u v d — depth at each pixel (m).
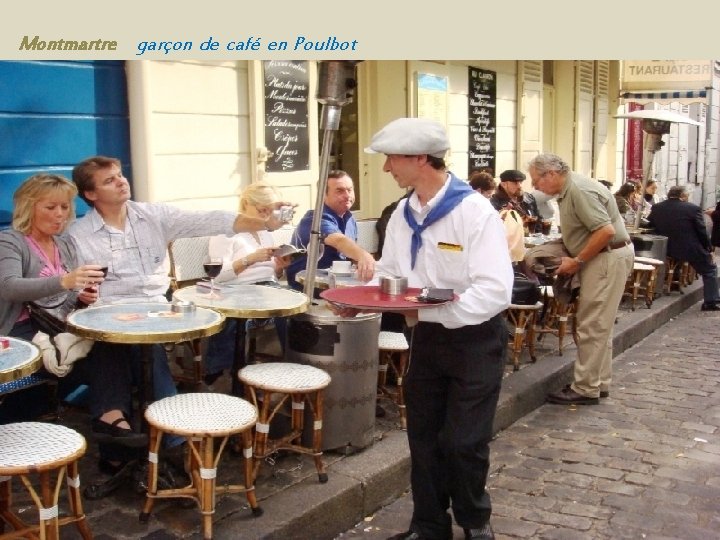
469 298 2.90
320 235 4.27
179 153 5.27
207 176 5.51
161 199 5.15
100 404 3.40
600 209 5.26
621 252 5.45
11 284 3.41
